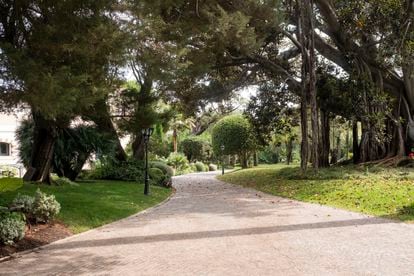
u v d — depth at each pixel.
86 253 7.88
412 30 20.25
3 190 9.10
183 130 54.19
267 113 27.45
